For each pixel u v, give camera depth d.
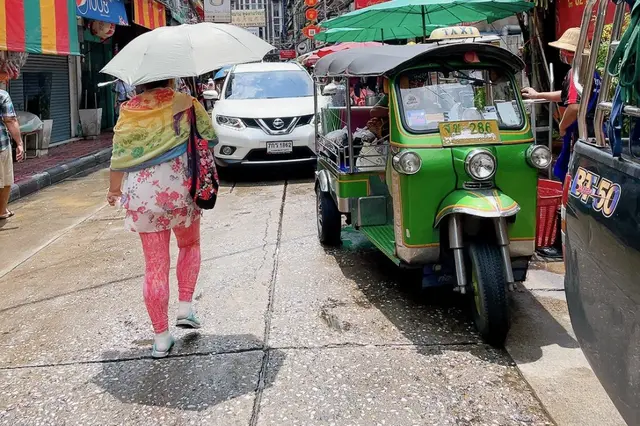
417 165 3.61
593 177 2.22
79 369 3.49
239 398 3.10
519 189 3.71
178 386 3.25
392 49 4.30
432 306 4.21
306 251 5.58
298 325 3.96
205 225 6.66
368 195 4.83
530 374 3.22
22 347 3.82
